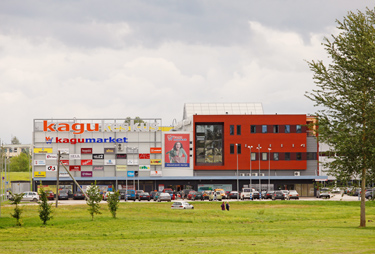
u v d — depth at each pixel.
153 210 85.12
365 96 52.69
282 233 51.38
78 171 142.50
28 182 139.62
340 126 53.81
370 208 92.56
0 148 108.31
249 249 38.19
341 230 53.66
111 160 143.38
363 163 52.75
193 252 36.97
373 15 55.38
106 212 81.50
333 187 55.91
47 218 63.06
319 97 55.16
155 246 41.28
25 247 41.97
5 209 87.25
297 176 142.50
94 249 39.97
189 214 77.69
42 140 142.00
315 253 35.47
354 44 54.03
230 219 70.12
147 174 143.62
